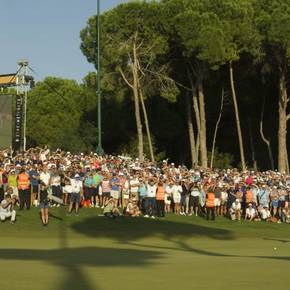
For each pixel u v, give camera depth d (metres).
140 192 34.00
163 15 51.06
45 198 29.05
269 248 23.75
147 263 16.19
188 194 35.56
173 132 61.62
